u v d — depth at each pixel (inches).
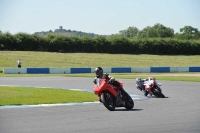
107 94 726.5
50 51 4414.4
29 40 4362.7
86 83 1528.1
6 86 1316.4
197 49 4785.9
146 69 2613.2
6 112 688.4
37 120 593.0
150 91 1022.4
